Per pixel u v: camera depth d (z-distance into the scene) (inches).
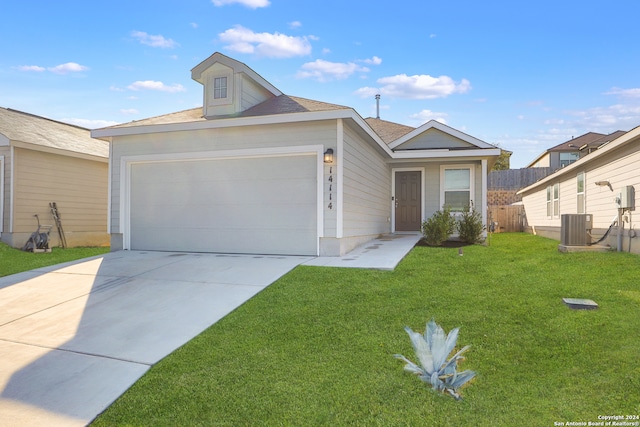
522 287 207.9
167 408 109.3
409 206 485.1
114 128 352.5
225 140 333.4
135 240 361.7
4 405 112.6
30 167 437.1
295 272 243.6
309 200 313.7
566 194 487.8
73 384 123.7
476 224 401.7
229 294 207.8
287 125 316.5
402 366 127.3
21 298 214.7
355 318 167.8
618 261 267.3
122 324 173.0
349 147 325.4
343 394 112.2
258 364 131.7
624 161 327.6
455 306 179.0
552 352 132.6
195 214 344.2
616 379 113.6
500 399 107.6
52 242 458.9
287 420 101.4
